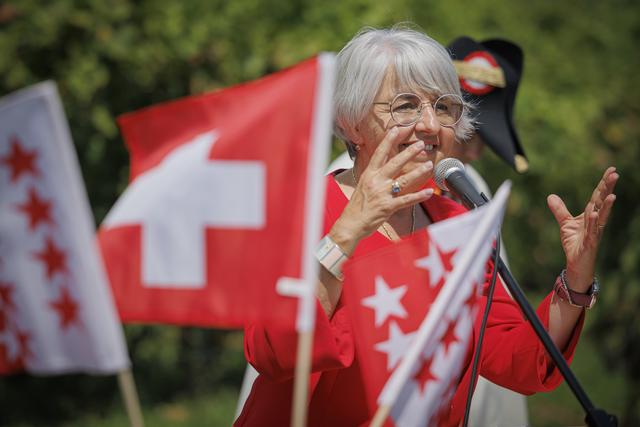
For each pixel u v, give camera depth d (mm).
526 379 6145
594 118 17297
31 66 14547
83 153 15445
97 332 4812
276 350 5414
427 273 5141
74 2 14305
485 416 8609
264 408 6156
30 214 4820
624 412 15719
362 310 5176
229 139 4715
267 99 4691
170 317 4746
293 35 14586
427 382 5043
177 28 14422
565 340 6109
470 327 5113
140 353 17141
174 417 16438
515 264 17906
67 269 4816
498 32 16906
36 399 16844
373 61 6090
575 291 6016
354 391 5871
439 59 6109
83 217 4770
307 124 4605
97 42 14375
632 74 19188
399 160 5441
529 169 16000
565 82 17688
